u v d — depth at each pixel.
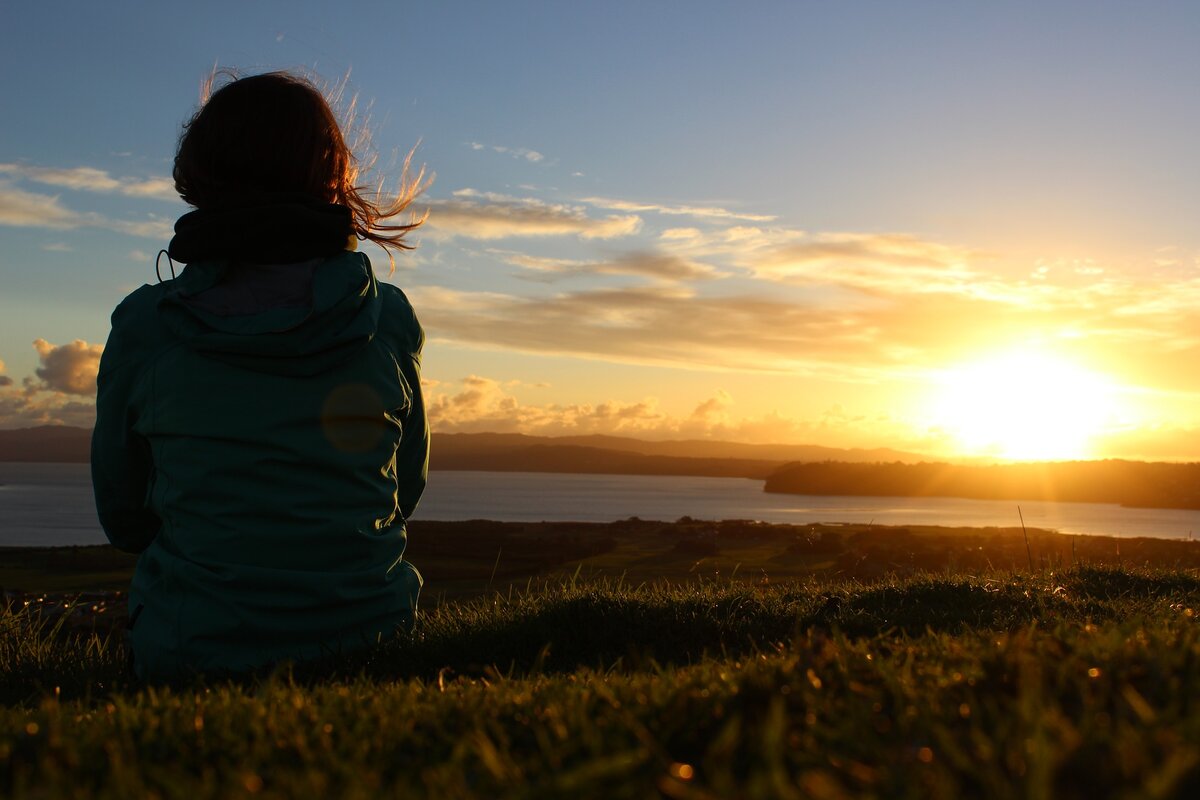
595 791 1.35
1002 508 170.00
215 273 3.12
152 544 3.14
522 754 1.72
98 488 3.23
